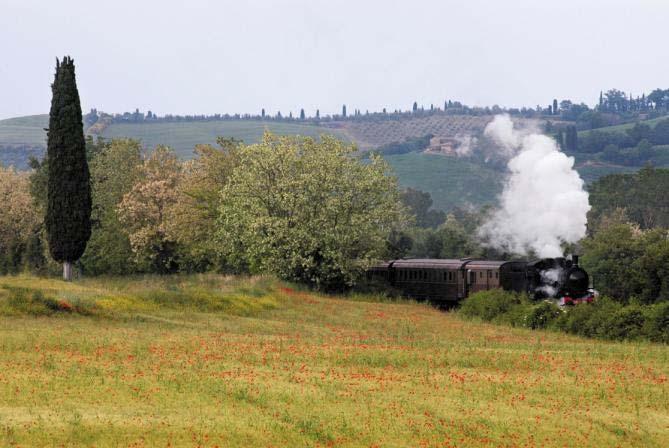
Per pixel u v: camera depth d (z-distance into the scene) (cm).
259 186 15175
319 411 5056
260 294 11994
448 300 14538
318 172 15038
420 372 6481
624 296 13162
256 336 8519
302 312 11388
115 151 19588
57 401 4941
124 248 18212
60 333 7750
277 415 4916
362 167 15400
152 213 17562
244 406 5091
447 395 5650
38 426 4362
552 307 10906
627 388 5947
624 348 8344
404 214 16038
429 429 4809
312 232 14725
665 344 8975
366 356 7088
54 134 13025
